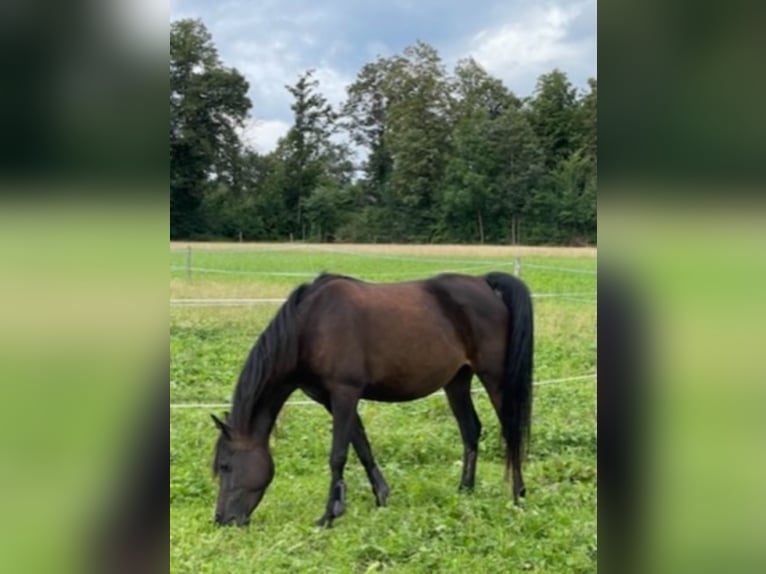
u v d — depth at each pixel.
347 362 4.47
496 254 24.25
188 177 31.38
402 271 18.09
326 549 3.98
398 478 5.16
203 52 31.16
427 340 4.63
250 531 4.19
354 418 4.57
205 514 4.48
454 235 37.50
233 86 31.91
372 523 4.27
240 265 18.84
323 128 45.59
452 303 4.79
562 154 35.41
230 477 4.28
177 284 12.00
